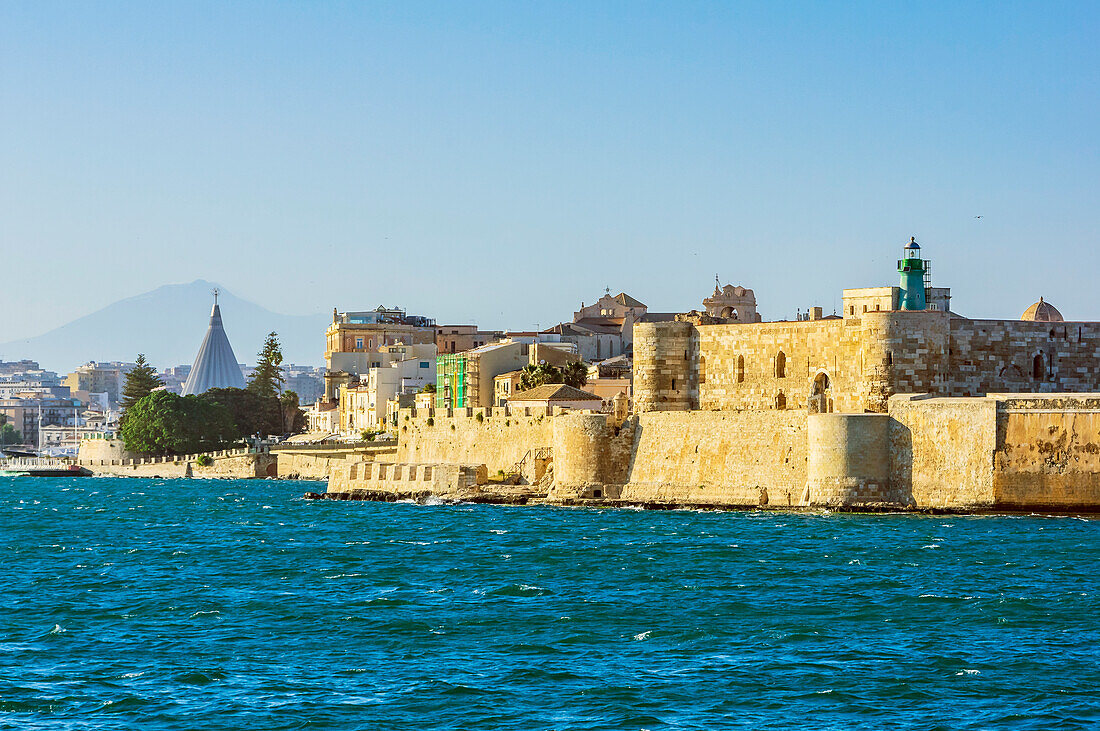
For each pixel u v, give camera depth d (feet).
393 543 445.37
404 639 280.31
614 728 217.36
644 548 409.90
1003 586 329.52
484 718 222.89
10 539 488.44
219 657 266.36
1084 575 344.28
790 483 501.15
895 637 275.59
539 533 460.96
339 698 234.99
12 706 232.32
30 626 299.79
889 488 479.00
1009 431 458.50
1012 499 456.86
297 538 471.62
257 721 223.10
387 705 230.68
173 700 234.99
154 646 277.03
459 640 278.87
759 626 288.10
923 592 323.37
